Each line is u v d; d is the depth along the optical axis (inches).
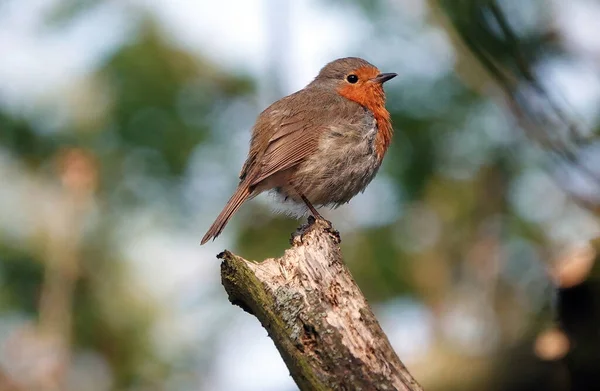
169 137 541.3
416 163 546.6
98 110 546.6
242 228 542.9
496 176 557.3
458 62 505.7
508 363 390.3
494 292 545.0
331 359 274.4
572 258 371.2
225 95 562.9
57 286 510.0
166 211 541.3
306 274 286.5
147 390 522.3
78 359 517.3
